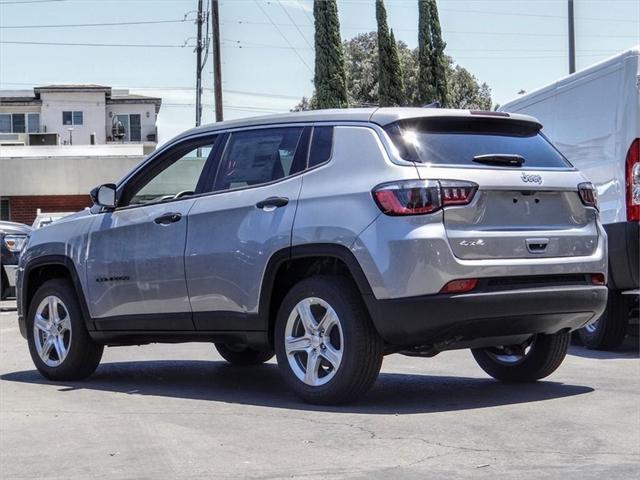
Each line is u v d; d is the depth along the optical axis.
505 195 6.06
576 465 4.64
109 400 6.79
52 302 8.00
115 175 36.12
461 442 5.12
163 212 7.18
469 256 5.83
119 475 4.60
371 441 5.16
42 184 35.84
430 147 6.07
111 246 7.52
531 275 6.04
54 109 58.56
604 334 8.91
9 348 10.65
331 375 6.10
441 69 37.22
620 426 5.51
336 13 34.38
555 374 7.63
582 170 9.21
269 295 6.42
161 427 5.69
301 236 6.17
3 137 48.69
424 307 5.72
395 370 8.09
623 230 8.38
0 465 4.84
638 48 8.45
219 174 6.97
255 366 8.81
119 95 61.69
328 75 34.22
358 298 6.01
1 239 15.90
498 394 6.68
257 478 4.47
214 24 33.28
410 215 5.77
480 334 5.97
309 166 6.39
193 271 6.86
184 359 9.35
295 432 5.45
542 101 10.26
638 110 8.36
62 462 4.88
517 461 4.72
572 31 30.08
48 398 6.93
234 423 5.76
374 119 6.21
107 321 7.58
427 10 37.16
